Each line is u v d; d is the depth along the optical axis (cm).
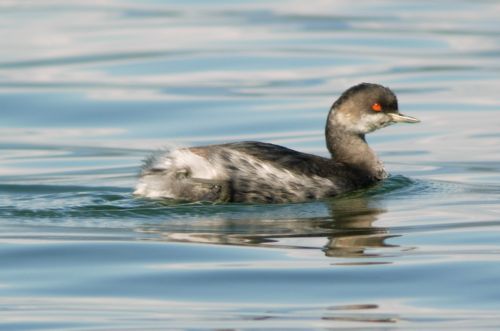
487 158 1970
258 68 2723
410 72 2661
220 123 2253
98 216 1528
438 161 1959
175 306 1195
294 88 2525
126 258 1347
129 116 2314
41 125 2262
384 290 1237
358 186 1683
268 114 2309
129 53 2859
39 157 2003
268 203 1584
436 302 1199
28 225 1491
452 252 1363
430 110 2353
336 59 2809
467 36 3080
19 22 3284
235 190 1571
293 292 1234
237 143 1628
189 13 3462
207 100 2416
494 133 2155
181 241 1410
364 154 1733
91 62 2764
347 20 3338
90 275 1294
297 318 1153
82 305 1202
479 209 1584
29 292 1242
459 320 1143
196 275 1288
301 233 1445
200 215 1530
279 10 3516
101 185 1748
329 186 1634
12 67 2706
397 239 1423
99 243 1403
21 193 1683
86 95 2452
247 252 1362
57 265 1328
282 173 1595
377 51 2903
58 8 3550
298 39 3048
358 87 1742
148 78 2622
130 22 3291
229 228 1464
